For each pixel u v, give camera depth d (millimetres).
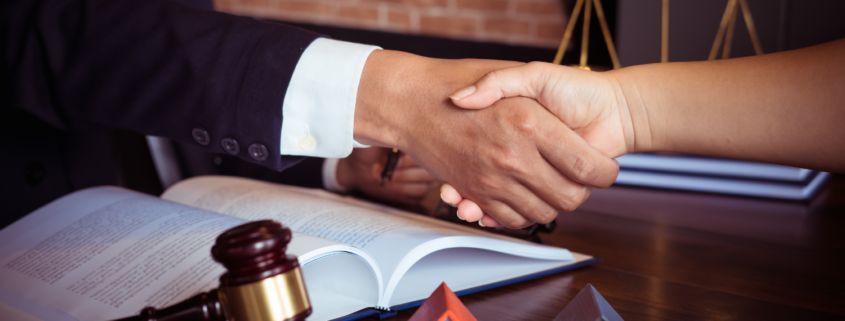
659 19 1502
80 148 855
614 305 481
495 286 514
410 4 3348
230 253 274
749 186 881
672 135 542
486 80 518
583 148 518
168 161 996
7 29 623
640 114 545
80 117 647
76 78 618
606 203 867
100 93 613
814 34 1286
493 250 542
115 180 939
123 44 596
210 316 298
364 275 463
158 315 299
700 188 915
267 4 3461
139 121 611
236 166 1063
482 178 553
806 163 490
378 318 452
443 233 542
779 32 1339
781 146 491
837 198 872
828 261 593
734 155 524
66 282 479
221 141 583
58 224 593
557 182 541
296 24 3021
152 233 540
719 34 1431
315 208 638
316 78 559
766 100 490
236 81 566
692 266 585
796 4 1297
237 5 3471
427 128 553
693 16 1457
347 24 3432
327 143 578
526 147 525
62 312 438
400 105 553
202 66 571
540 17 3146
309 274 502
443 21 3334
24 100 625
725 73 515
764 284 531
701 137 527
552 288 523
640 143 561
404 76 549
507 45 3008
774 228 726
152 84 589
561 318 380
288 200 672
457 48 2803
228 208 666
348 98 559
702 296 500
